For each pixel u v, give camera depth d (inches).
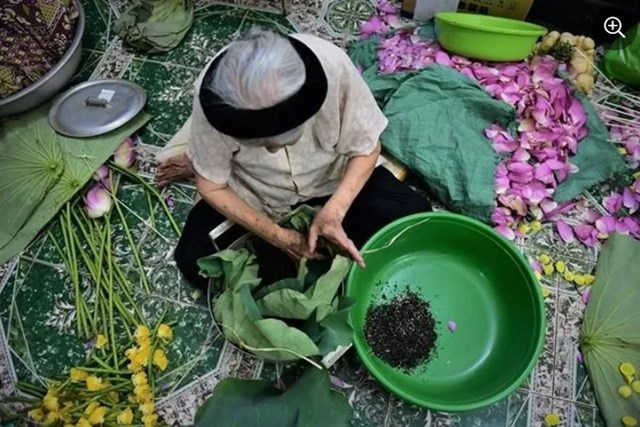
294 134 28.9
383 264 48.7
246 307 36.4
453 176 51.6
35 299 50.5
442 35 57.9
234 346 45.5
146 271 51.6
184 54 63.9
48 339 48.8
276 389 43.5
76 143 56.4
